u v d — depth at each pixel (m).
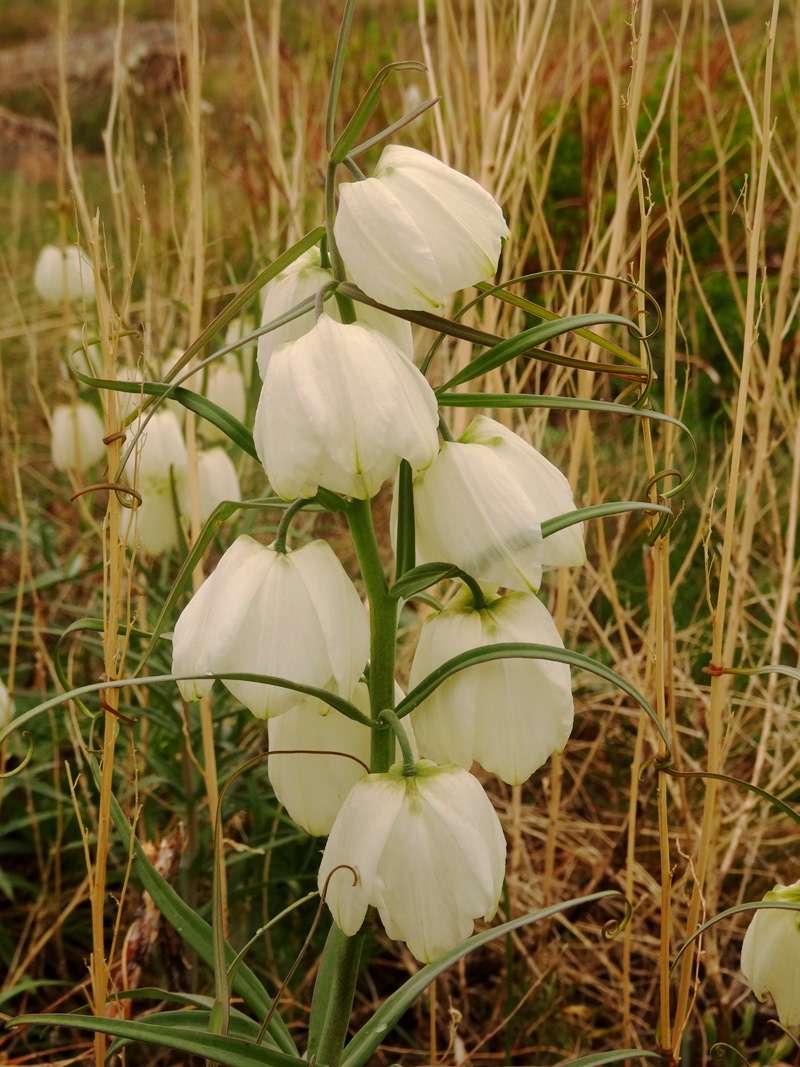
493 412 0.60
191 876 0.49
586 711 0.61
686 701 0.60
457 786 0.29
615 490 0.69
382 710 0.30
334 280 0.28
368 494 0.27
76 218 0.45
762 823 0.50
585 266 0.56
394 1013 0.32
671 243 0.40
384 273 0.27
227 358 0.57
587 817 0.59
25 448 0.80
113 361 0.35
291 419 0.27
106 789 0.35
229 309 0.28
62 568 0.65
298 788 0.32
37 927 0.49
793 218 0.46
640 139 0.76
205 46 0.51
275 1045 0.33
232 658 0.29
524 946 0.50
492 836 0.29
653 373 0.29
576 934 0.51
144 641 0.52
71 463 0.61
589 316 0.28
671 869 0.38
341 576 0.29
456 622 0.30
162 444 0.50
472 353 0.55
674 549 0.70
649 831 0.54
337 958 0.33
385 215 0.27
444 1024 0.49
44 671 0.59
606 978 0.51
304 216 0.75
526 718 0.30
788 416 0.55
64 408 0.61
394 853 0.28
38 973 0.51
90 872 0.35
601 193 0.51
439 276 0.27
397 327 0.30
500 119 0.51
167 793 0.56
